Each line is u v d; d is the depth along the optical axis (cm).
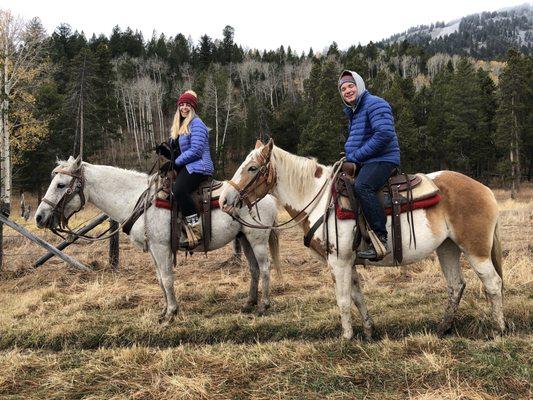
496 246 418
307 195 435
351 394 334
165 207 512
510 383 332
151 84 6250
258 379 367
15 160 2461
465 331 452
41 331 496
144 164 4697
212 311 565
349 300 420
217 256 902
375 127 396
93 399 347
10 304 619
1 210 794
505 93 3309
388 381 350
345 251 408
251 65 7762
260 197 437
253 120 4828
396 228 400
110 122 4459
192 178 511
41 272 791
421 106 4547
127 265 840
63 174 516
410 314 487
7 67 2180
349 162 415
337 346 413
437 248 449
